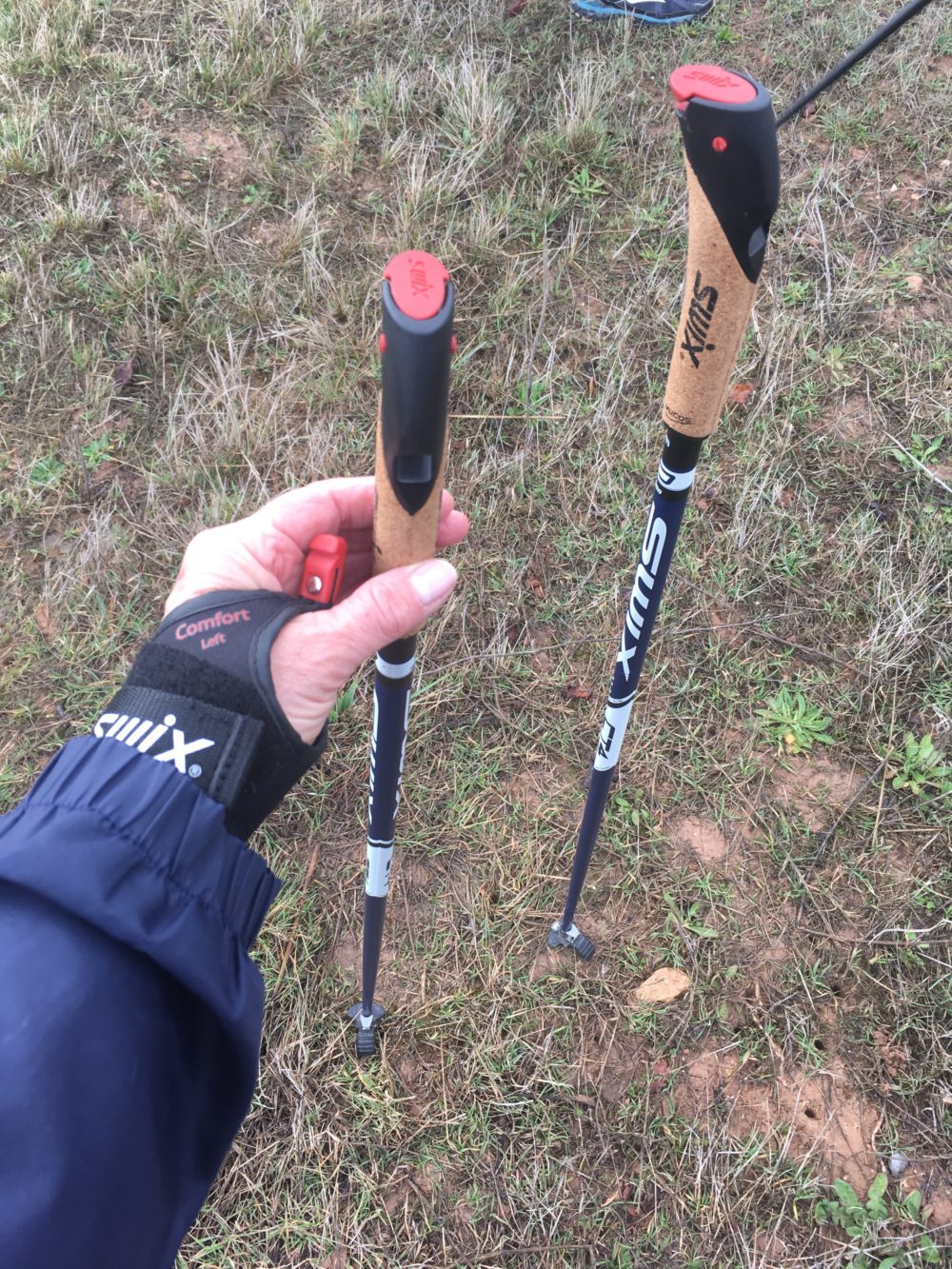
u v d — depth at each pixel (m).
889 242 3.18
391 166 3.32
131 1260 0.72
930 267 3.10
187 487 2.57
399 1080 1.83
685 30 3.69
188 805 0.81
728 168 0.87
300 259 3.04
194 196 3.24
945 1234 1.71
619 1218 1.71
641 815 2.14
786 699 2.30
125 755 0.82
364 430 2.67
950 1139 1.79
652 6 3.69
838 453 2.70
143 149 3.33
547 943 1.98
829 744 2.26
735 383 2.81
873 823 2.15
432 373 0.73
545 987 1.94
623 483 2.61
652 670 2.33
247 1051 0.81
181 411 2.72
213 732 0.86
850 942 2.01
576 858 1.80
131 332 2.83
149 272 2.93
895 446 2.71
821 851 2.12
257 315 2.91
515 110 3.47
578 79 3.43
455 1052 1.86
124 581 2.39
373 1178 1.73
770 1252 1.69
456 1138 1.78
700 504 2.60
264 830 2.07
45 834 0.74
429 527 0.89
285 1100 1.78
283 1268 1.65
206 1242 1.65
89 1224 0.67
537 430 2.70
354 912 2.01
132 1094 0.71
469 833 2.11
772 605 2.45
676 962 1.97
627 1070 1.86
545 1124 1.79
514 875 2.07
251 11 3.65
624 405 2.77
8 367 2.79
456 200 3.21
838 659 2.37
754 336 2.88
